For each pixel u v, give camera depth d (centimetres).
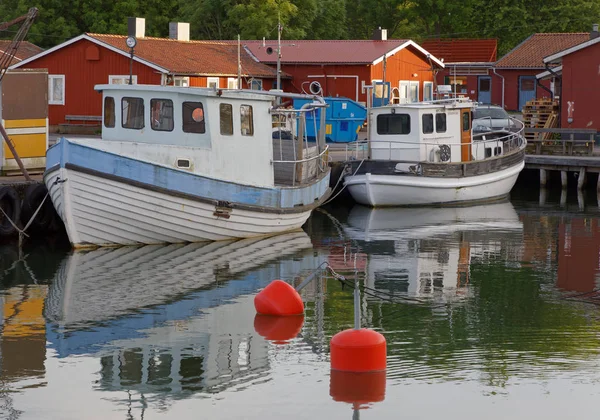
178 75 7488
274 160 4584
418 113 5225
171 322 2892
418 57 9006
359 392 2295
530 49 10031
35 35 10762
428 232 4575
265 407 2203
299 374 2422
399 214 5153
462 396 2270
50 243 4088
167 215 3859
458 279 3534
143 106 3950
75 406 2206
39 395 2273
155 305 3092
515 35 11956
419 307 3105
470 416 2159
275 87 8444
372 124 5362
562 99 7225
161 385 2341
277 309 2966
